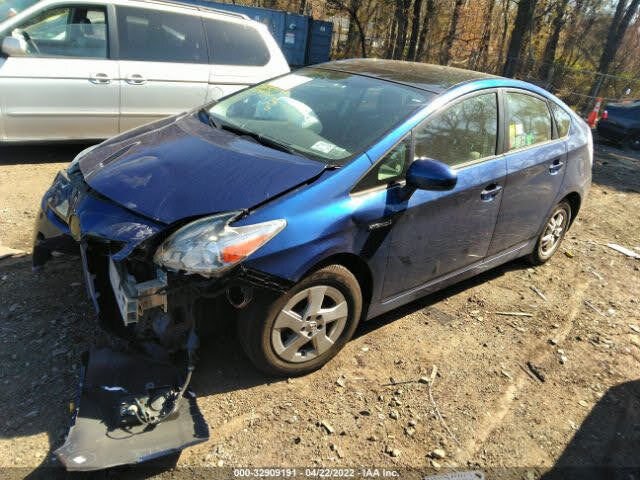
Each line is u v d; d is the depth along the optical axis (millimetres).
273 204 2508
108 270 2607
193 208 2422
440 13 22453
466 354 3375
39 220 3021
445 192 3178
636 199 7785
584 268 4949
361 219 2746
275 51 6992
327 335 2924
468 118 3436
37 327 3010
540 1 21234
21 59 5344
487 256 3898
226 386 2773
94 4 5672
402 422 2738
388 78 3559
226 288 2373
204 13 6402
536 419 2922
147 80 6000
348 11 20359
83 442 2166
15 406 2484
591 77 21109
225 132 3201
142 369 2504
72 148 6453
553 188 4254
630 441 2859
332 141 3020
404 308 3787
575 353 3582
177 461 2330
